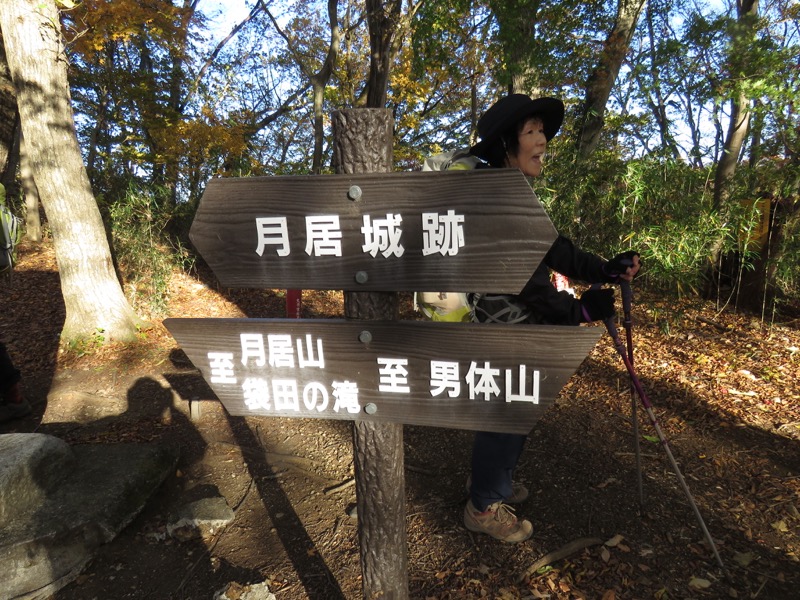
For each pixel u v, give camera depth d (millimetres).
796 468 2693
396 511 1468
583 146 6535
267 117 13320
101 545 2273
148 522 2477
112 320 4895
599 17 6711
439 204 1170
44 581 2062
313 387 1367
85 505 2320
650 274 4707
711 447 2945
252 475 2875
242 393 1415
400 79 12156
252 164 9469
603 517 2363
